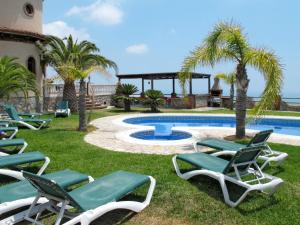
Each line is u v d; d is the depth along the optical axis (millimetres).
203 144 8438
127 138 11461
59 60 20828
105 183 5086
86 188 4887
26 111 19125
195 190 5926
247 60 10086
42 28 23484
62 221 4770
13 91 16719
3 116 16484
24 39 21031
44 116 18922
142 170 7211
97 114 20938
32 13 22266
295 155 8578
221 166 5984
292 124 18656
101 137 11688
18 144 8320
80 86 13141
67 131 12953
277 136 11852
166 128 17234
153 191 5719
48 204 4699
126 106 24391
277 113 22031
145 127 14602
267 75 9461
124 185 5012
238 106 11211
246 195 5520
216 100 28547
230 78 18578
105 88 28594
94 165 7684
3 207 4352
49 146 9898
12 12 20984
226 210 5160
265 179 6387
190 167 7422
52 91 23609
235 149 7758
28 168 7430
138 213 5090
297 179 6641
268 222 4785
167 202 5465
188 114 21078
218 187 6113
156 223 4809
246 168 6059
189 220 4898
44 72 23000
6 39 20203
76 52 21062
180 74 11367
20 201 4523
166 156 8531
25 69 17422
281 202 5453
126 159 8219
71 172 5707
